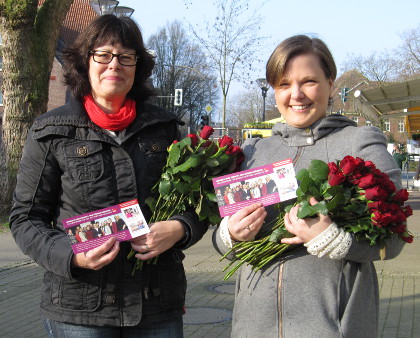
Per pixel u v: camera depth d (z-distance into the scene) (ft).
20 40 38.86
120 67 8.28
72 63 8.39
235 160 8.50
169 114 8.91
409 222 36.37
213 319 16.83
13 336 16.01
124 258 8.11
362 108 44.19
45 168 8.14
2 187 38.86
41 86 39.86
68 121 8.10
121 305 8.05
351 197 6.94
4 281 22.36
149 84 9.05
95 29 8.25
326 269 7.11
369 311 7.13
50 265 7.78
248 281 7.63
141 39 8.55
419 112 50.62
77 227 7.62
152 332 8.36
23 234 8.04
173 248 8.38
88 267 7.63
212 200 8.12
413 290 19.36
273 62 7.64
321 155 7.56
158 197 8.52
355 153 7.36
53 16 40.29
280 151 7.97
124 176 8.24
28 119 39.37
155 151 8.53
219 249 8.01
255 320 7.36
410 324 15.88
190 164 8.05
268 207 7.73
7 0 37.83
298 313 7.04
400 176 7.45
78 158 8.10
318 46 7.59
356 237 6.81
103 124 8.15
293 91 7.56
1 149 39.24
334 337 6.81
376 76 138.21
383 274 21.71
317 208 6.64
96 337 8.05
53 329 8.15
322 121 7.63
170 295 8.41
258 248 7.38
